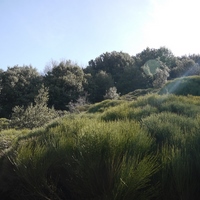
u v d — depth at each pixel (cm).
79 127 498
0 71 4409
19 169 359
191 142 330
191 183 272
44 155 362
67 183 337
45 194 331
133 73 5128
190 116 664
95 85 4606
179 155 280
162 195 277
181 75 5012
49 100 3878
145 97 1101
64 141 390
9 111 3700
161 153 323
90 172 283
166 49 6494
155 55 6234
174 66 6128
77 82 4278
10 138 746
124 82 5047
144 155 306
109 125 388
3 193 405
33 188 341
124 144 310
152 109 792
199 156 286
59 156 367
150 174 273
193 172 283
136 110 788
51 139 448
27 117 1464
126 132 342
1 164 465
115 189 254
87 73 5309
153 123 486
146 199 261
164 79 3628
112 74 5581
